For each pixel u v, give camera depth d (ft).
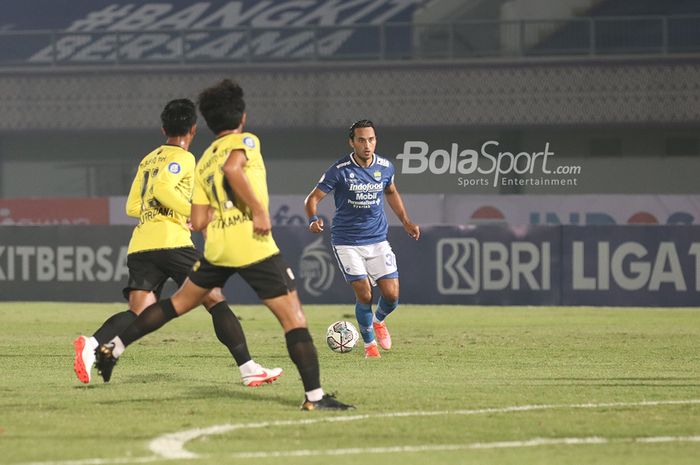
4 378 94.32
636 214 234.38
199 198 73.26
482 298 202.39
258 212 70.33
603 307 198.08
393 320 173.17
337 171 112.06
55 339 139.85
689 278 195.83
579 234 199.11
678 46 298.97
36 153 330.54
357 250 113.70
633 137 300.61
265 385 88.02
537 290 200.34
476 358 114.32
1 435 64.03
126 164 327.88
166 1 357.00
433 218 240.12
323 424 67.72
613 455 58.54
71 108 324.19
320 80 312.50
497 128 302.86
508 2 320.29
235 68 316.81
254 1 349.00
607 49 303.89
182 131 87.92
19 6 360.07
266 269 71.61
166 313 76.13
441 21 324.80
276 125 314.55
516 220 237.66
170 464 55.67
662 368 104.78
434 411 73.41
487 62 303.68
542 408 75.00
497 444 61.52
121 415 71.61
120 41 329.72
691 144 299.58
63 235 214.07
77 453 58.59
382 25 311.47
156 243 87.66
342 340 116.47
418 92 307.37
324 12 337.52
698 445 61.46
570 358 114.83
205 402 77.51
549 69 300.81
